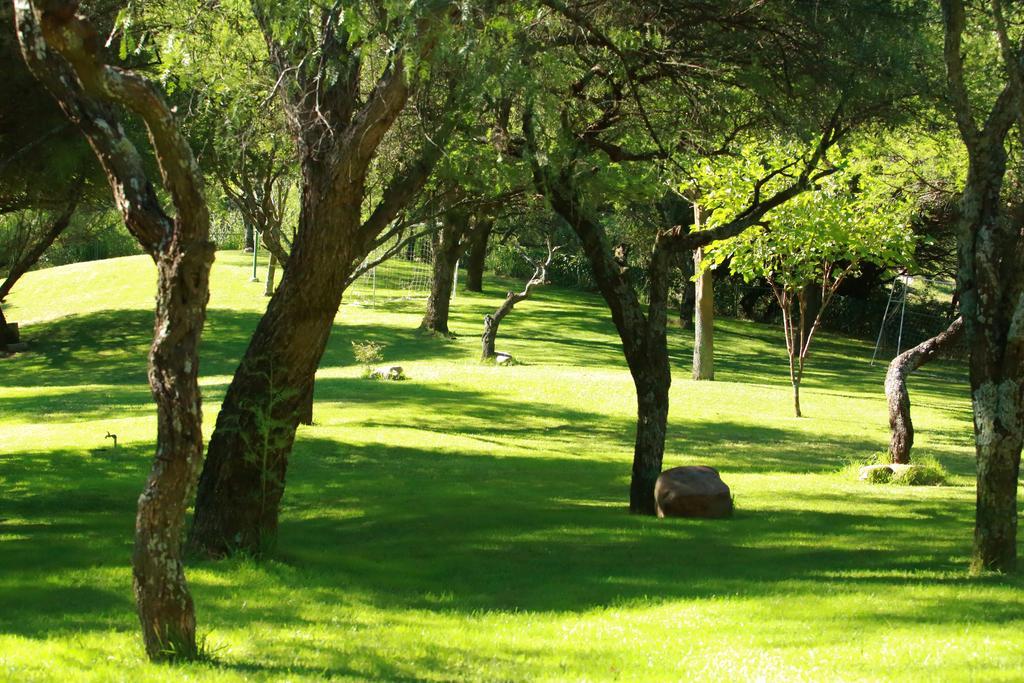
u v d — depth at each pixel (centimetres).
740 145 1544
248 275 5262
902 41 1214
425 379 3130
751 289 5612
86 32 529
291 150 1532
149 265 5500
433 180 1759
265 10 912
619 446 2344
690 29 1277
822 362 4391
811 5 1211
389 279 5634
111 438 2053
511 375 3186
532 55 1117
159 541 603
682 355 4209
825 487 1734
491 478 1783
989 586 867
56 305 4841
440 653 668
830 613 770
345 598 834
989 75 1320
